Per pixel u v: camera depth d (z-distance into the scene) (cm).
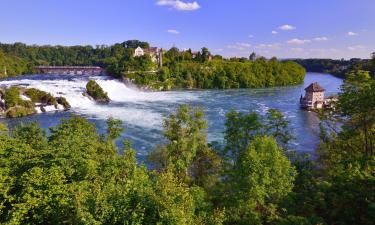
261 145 2028
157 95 12162
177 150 2756
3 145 2131
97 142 2723
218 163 2798
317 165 2991
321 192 1775
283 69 18688
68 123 3030
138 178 1722
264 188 1830
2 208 1573
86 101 9244
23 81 10725
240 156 2238
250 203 1772
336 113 2758
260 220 1728
